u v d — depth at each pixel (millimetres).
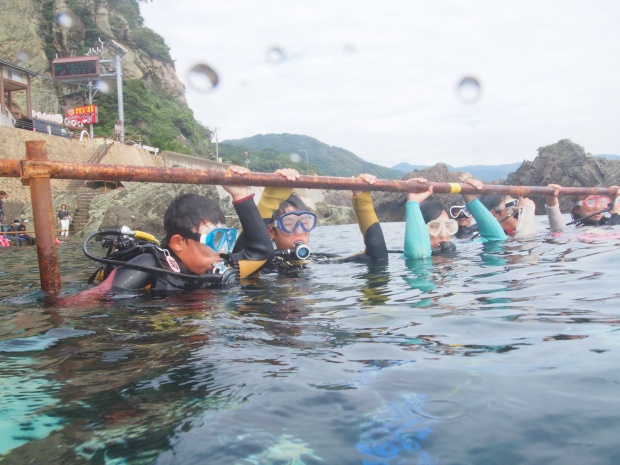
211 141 85562
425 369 1501
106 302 2924
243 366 1596
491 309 2396
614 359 1495
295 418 1179
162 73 72875
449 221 5547
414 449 1014
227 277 3449
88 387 1472
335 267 4594
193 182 4117
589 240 5492
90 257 3170
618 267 3527
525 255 4578
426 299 2781
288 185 4633
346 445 1042
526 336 1851
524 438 1036
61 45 49594
